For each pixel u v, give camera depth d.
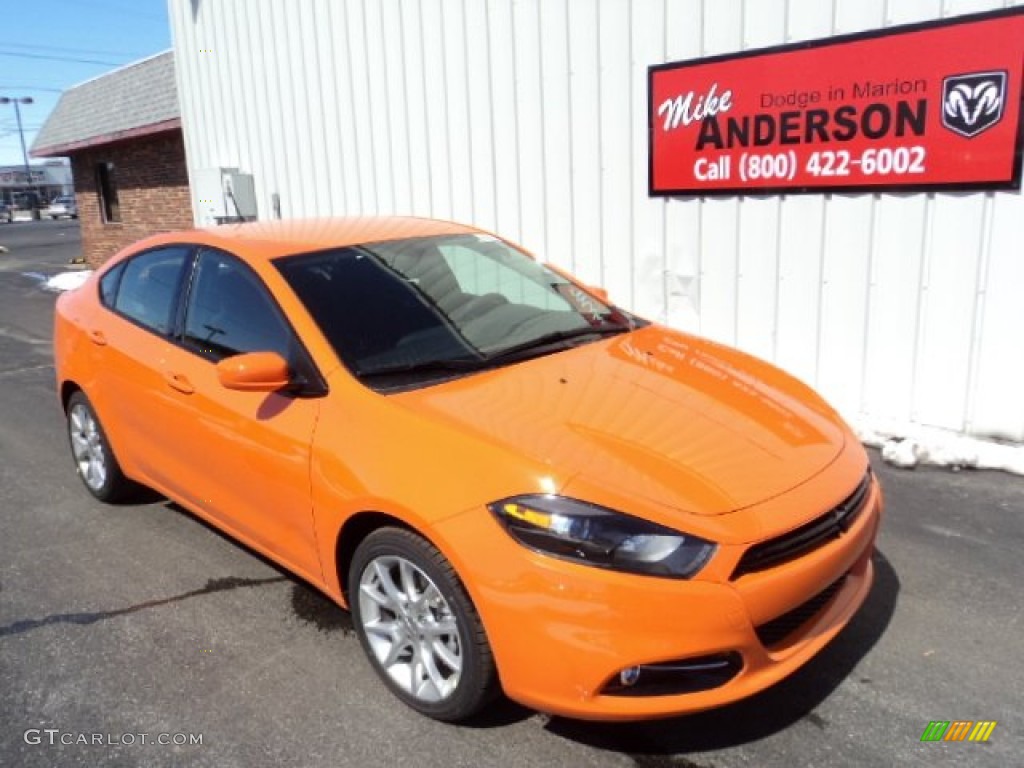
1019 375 4.98
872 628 3.36
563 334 3.77
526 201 7.33
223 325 3.74
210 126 10.91
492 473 2.64
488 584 2.55
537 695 2.54
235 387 3.18
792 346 5.91
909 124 5.08
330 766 2.71
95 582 3.97
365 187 8.86
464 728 2.86
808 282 5.74
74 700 3.09
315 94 9.16
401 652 2.98
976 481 4.74
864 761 2.65
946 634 3.31
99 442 4.73
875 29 5.12
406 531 2.80
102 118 16.48
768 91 5.62
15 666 3.31
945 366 5.26
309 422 3.15
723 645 2.45
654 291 6.59
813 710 2.89
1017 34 4.62
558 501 2.52
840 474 2.87
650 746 2.75
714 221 6.14
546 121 7.00
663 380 3.32
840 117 5.34
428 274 3.86
